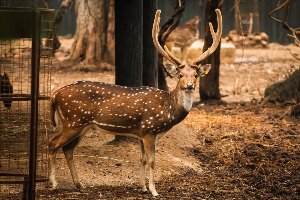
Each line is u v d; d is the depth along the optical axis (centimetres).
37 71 909
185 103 1065
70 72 2738
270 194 1159
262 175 1280
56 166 1178
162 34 1842
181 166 1289
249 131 1617
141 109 1065
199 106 1972
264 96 2105
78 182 1095
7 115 1322
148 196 1080
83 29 2925
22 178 1075
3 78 1168
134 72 1355
